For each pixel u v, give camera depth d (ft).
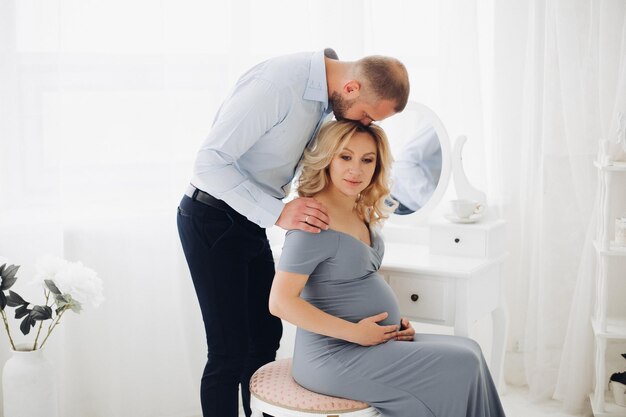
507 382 9.99
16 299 7.52
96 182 8.65
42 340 8.40
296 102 6.47
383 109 6.56
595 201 8.93
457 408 6.30
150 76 8.72
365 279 6.76
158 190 8.89
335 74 6.59
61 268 7.55
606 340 9.00
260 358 7.67
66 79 8.43
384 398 6.38
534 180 9.44
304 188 6.89
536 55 9.24
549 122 9.15
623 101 8.59
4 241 8.23
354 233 6.84
